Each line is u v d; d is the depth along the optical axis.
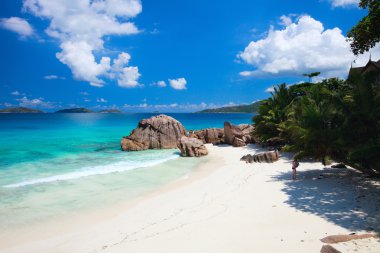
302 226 9.92
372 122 14.13
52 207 13.93
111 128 72.56
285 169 19.95
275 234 9.41
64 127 76.06
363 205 11.66
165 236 10.01
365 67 32.84
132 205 14.10
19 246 10.06
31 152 31.69
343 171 18.19
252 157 24.38
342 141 14.84
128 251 9.06
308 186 15.05
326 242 8.45
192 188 16.75
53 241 10.39
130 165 24.52
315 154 16.48
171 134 36.00
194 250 8.75
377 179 15.51
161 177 20.06
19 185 17.77
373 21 15.34
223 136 40.03
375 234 8.72
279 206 12.20
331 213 11.02
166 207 13.44
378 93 14.23
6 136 49.47
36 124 90.56
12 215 12.91
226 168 22.27
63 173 21.22
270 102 34.53
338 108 15.84
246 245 8.79
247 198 13.70
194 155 29.09
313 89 23.16
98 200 14.95
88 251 9.43
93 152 32.25
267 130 32.81
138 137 34.69
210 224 10.77
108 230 11.12
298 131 16.52
